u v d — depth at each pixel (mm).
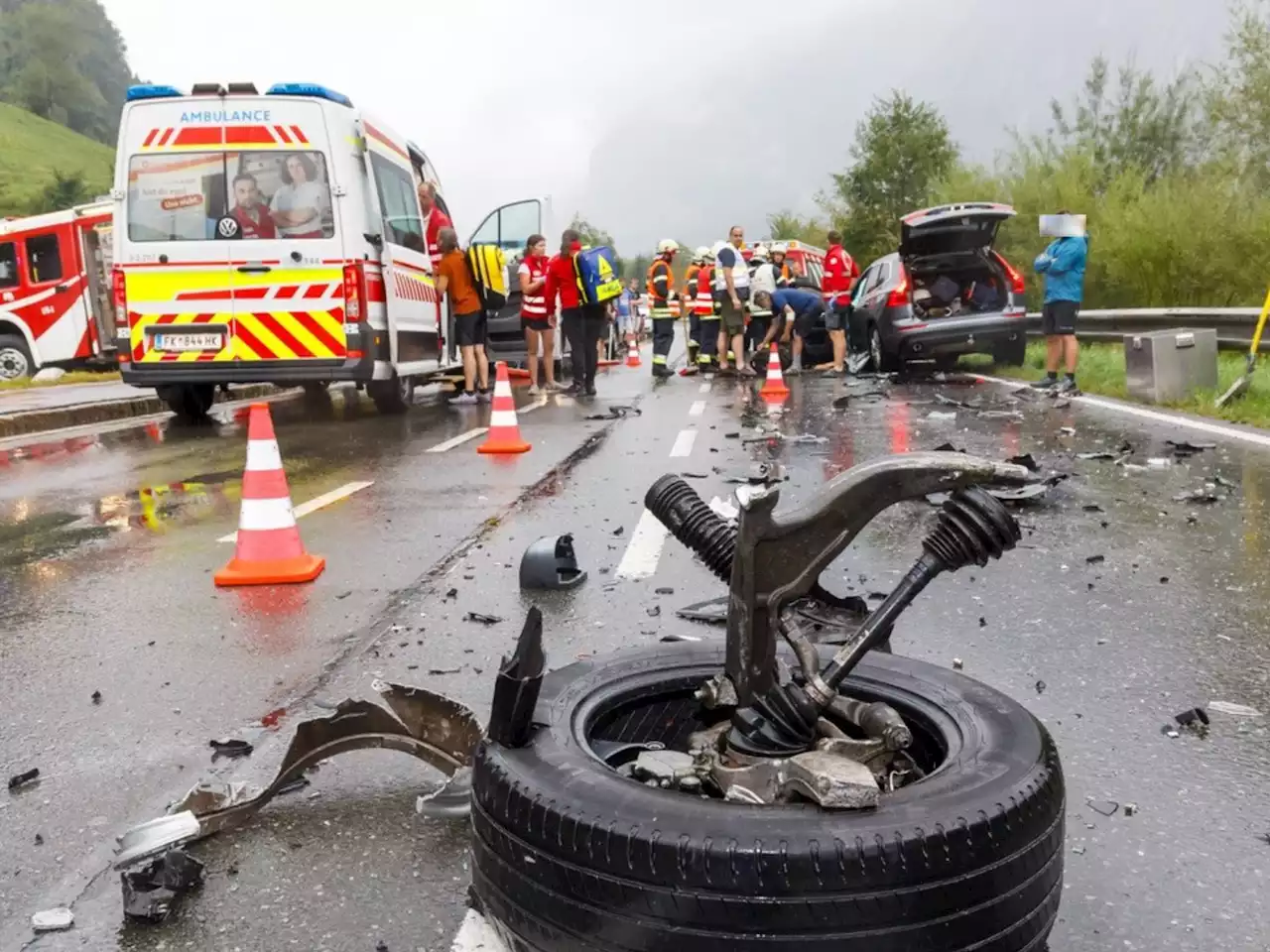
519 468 8453
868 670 2490
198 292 10664
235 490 7961
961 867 1716
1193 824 2723
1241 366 12547
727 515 6043
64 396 15492
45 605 5016
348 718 2883
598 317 14781
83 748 3359
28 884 2562
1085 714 3422
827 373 17719
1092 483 7113
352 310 10734
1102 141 21734
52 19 149125
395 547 5883
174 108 10500
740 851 1679
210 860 2613
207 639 4422
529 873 1878
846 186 38781
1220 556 5258
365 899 2430
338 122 10648
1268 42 16906
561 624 4449
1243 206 16656
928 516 6285
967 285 16000
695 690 2564
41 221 21109
